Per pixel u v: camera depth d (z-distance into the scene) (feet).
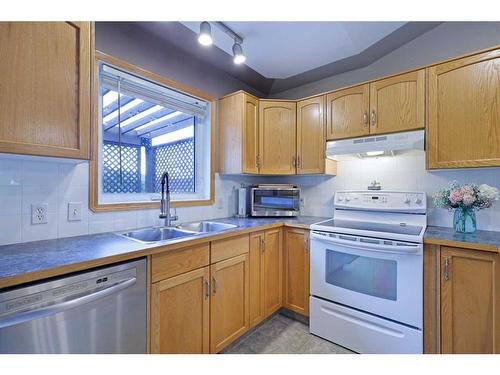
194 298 4.76
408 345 4.96
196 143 7.81
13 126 3.21
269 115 7.84
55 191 4.60
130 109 6.18
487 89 4.85
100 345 3.44
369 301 5.47
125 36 5.59
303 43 6.50
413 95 5.75
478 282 4.38
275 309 6.93
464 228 5.36
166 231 6.00
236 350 5.66
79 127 3.85
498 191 5.46
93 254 3.54
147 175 6.60
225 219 7.64
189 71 7.03
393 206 6.54
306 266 6.72
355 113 6.64
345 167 7.95
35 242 4.29
